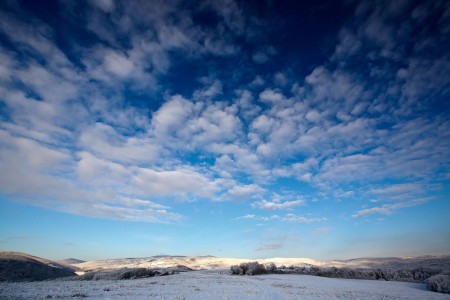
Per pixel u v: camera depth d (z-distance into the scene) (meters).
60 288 39.53
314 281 67.00
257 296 33.09
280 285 51.66
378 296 36.66
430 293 45.53
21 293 31.20
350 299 31.58
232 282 59.94
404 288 54.09
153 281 63.91
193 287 45.12
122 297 29.11
